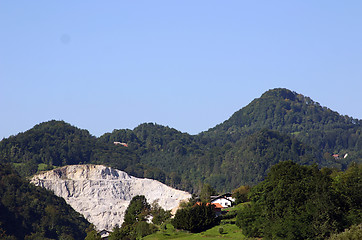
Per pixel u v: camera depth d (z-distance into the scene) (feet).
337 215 406.00
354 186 446.19
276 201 446.60
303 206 427.33
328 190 424.05
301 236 399.44
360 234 338.13
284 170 490.90
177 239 482.28
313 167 524.11
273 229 412.57
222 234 475.31
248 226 453.99
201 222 506.48
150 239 503.61
